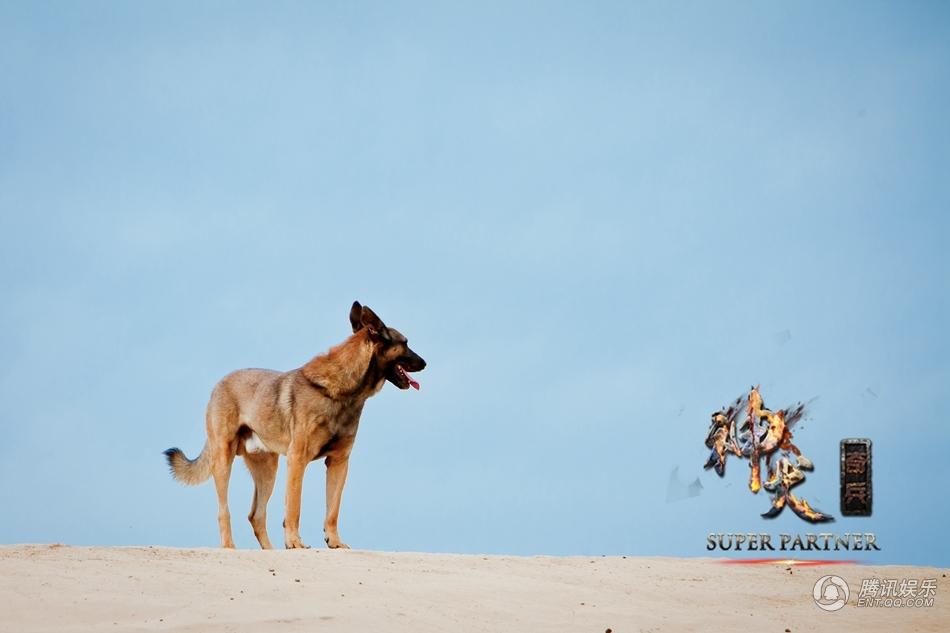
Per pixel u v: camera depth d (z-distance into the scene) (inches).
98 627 478.6
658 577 653.9
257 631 487.2
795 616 590.2
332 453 768.3
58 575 543.2
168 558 596.1
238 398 790.5
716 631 551.2
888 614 601.0
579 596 592.7
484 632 517.0
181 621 490.9
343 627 502.3
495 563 657.6
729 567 699.4
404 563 636.7
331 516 765.9
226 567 585.0
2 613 487.2
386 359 768.3
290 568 595.8
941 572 698.8
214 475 793.6
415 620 522.3
